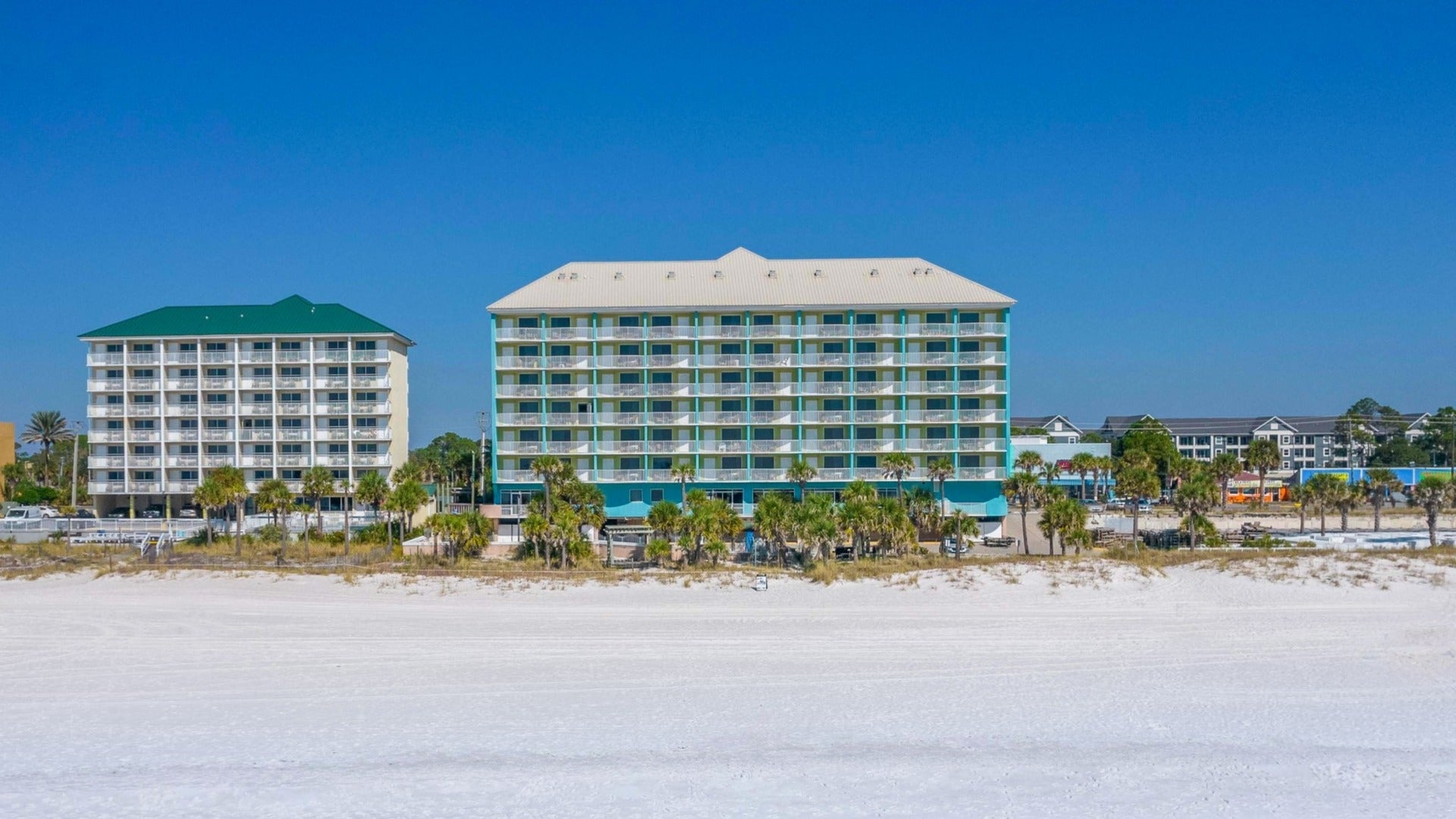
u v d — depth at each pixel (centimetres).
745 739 3291
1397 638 4556
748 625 4959
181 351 10081
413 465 9581
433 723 3481
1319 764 2998
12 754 3162
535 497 8050
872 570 6097
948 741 3262
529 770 3016
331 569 6284
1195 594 5469
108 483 10031
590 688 3906
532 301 9231
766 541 7031
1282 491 13225
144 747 3228
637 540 7875
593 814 2695
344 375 10188
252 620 5078
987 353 9200
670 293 9331
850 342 9181
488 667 4216
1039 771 2970
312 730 3406
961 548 7419
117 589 5825
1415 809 2664
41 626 4962
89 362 10038
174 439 10081
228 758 3130
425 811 2714
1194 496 7162
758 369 9219
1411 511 10712
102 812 2705
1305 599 5281
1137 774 2936
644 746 3228
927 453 9169
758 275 9669
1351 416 18988
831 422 9225
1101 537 8262
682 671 4147
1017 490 7344
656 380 9275
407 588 5853
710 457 9212
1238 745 3191
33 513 10175
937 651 4459
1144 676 4047
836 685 3944
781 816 2677
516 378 9281
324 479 8050
